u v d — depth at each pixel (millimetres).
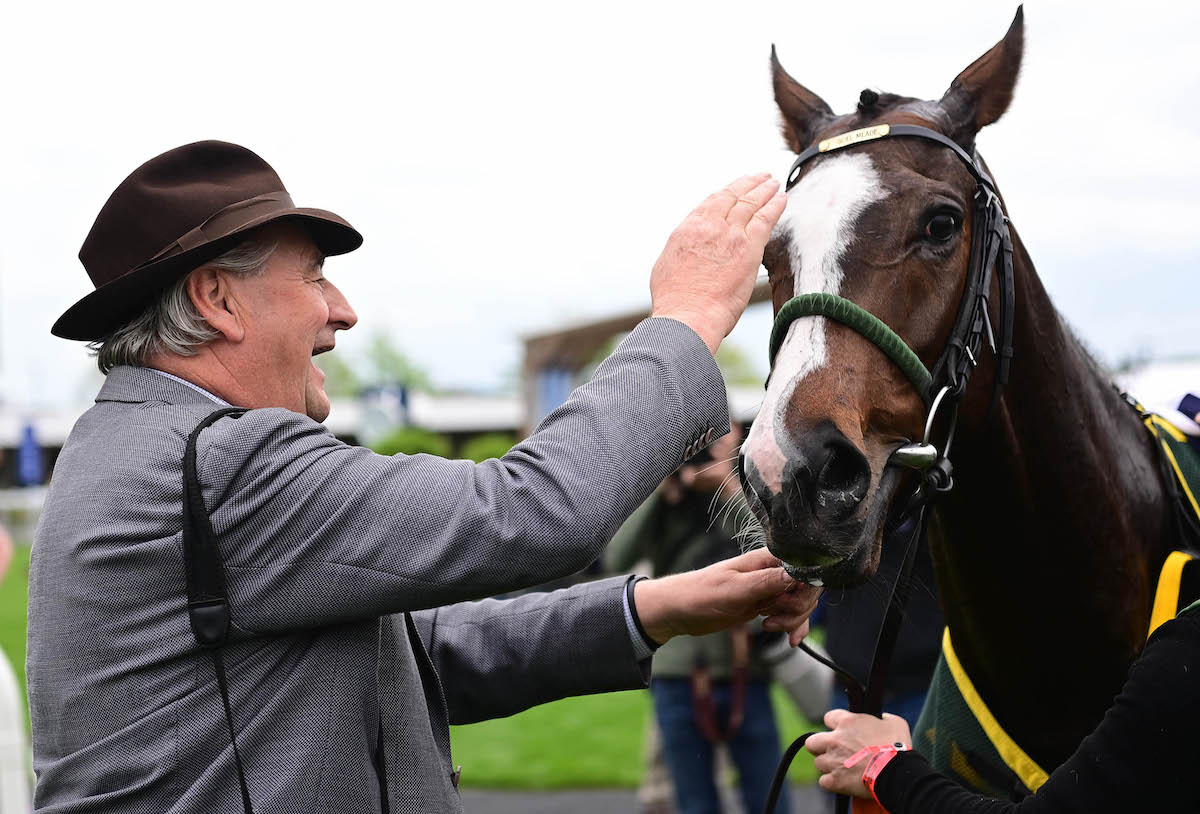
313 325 1628
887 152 1865
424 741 1572
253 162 1639
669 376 1486
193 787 1392
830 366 1703
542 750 6125
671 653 3609
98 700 1415
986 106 1999
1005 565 2018
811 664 3438
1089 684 2053
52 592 1452
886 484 1764
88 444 1521
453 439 34719
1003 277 1892
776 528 1619
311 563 1420
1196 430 2246
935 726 2264
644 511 3783
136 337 1578
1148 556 2123
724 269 1589
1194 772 1451
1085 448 2006
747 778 3566
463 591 1417
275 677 1444
